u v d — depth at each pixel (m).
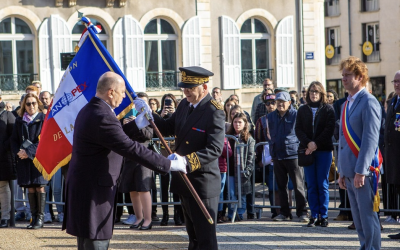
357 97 6.07
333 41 36.16
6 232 7.80
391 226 8.03
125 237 7.43
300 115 7.89
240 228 7.92
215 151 5.39
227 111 10.76
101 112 4.91
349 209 8.16
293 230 7.75
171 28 19.48
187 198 5.53
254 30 20.45
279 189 8.43
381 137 8.72
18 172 7.94
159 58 19.31
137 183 7.85
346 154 6.11
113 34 18.42
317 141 7.74
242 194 8.45
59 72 17.92
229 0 19.84
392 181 7.48
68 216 5.05
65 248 6.91
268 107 9.65
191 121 5.52
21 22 17.78
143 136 7.23
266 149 9.13
